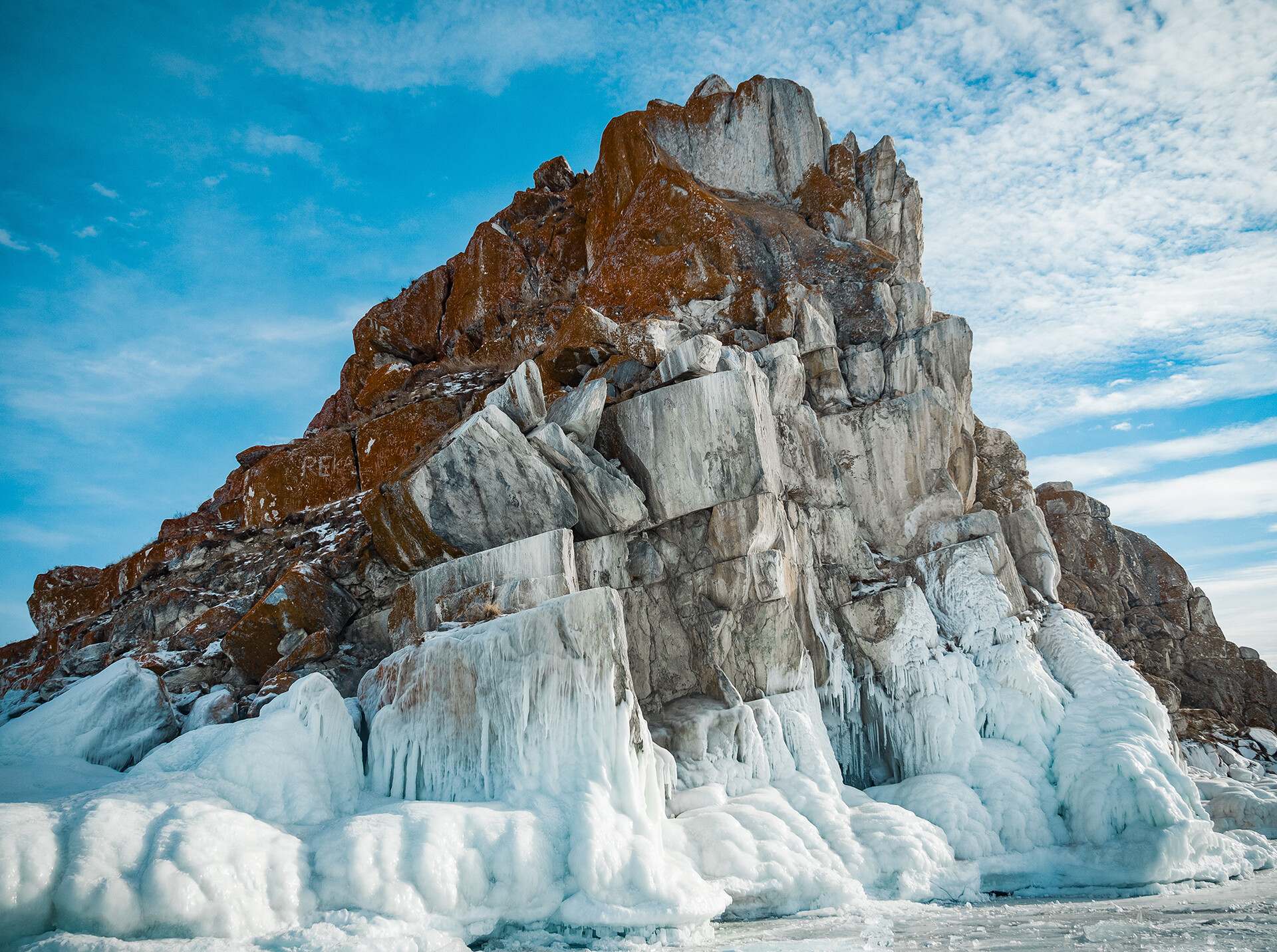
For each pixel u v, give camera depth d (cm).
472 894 763
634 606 1280
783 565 1305
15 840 621
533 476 1245
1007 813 1188
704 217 1770
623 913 812
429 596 1221
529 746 929
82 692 1053
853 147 2019
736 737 1164
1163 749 1223
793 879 983
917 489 1570
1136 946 742
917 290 1761
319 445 2014
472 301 2189
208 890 648
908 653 1358
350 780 925
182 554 1777
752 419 1281
